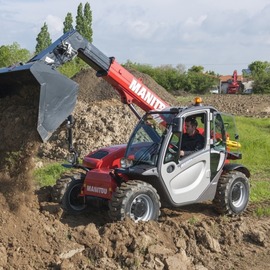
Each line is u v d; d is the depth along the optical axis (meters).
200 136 8.63
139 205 7.66
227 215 8.91
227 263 6.99
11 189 7.09
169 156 8.05
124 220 7.36
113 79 8.35
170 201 8.15
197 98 8.77
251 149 16.77
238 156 9.47
